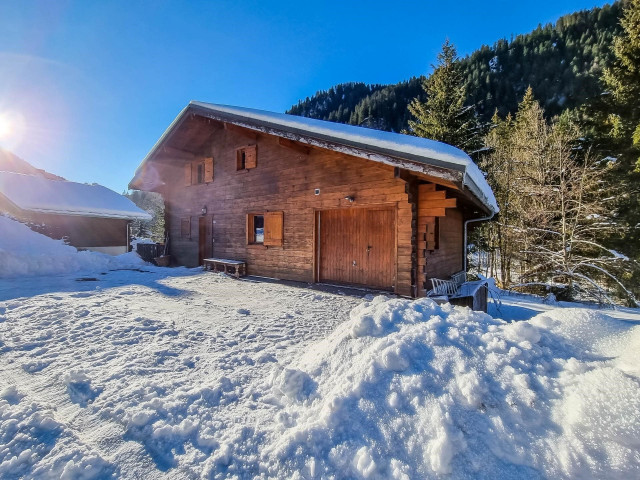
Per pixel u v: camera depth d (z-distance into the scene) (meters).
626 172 12.21
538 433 1.68
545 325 2.75
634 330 2.45
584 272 12.72
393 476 1.59
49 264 8.97
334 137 6.18
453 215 9.00
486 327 2.68
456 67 15.93
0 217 10.29
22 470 1.74
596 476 1.46
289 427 2.07
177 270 10.47
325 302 6.09
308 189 8.09
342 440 1.83
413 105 17.27
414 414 1.90
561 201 13.24
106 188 18.62
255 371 2.97
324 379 2.46
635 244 12.09
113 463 1.81
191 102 9.37
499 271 17.58
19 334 3.84
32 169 21.80
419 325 2.71
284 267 8.65
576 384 1.89
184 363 3.13
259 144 9.40
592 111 13.43
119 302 5.58
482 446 1.67
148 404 2.33
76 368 2.97
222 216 10.64
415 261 6.36
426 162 5.10
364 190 7.00
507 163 15.33
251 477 1.70
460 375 2.07
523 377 1.98
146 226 42.44
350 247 7.55
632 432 1.56
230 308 5.50
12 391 2.45
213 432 2.06
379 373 2.23
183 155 11.74
